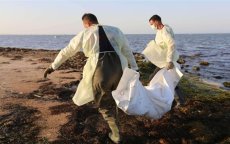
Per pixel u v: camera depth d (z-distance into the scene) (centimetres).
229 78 1597
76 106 706
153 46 661
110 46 491
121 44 504
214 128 596
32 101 753
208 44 7225
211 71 1892
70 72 1184
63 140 539
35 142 532
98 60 483
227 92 1030
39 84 941
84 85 502
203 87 1109
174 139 547
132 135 561
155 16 648
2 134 561
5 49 2525
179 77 616
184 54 3553
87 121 617
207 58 2989
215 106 737
